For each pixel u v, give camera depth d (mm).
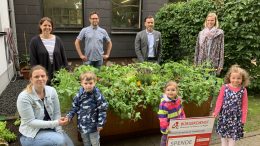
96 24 5312
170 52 8266
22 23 8133
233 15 5691
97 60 5363
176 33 7848
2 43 5980
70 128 4273
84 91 3092
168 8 8117
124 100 3602
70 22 8750
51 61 4062
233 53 5973
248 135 4070
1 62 5797
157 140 3947
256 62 6035
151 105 3785
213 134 4090
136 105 3629
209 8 6371
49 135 3025
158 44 5793
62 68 4188
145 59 5723
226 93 3307
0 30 6203
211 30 4891
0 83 5621
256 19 5684
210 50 4891
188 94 3988
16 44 7871
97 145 3232
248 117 4758
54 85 3922
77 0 8641
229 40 5938
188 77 4309
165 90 3172
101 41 5387
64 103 3600
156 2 9414
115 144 3795
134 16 9445
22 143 3053
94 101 3074
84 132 3125
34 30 8281
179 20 7469
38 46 3986
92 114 3092
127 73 4324
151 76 4211
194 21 6719
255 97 5992
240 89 3270
